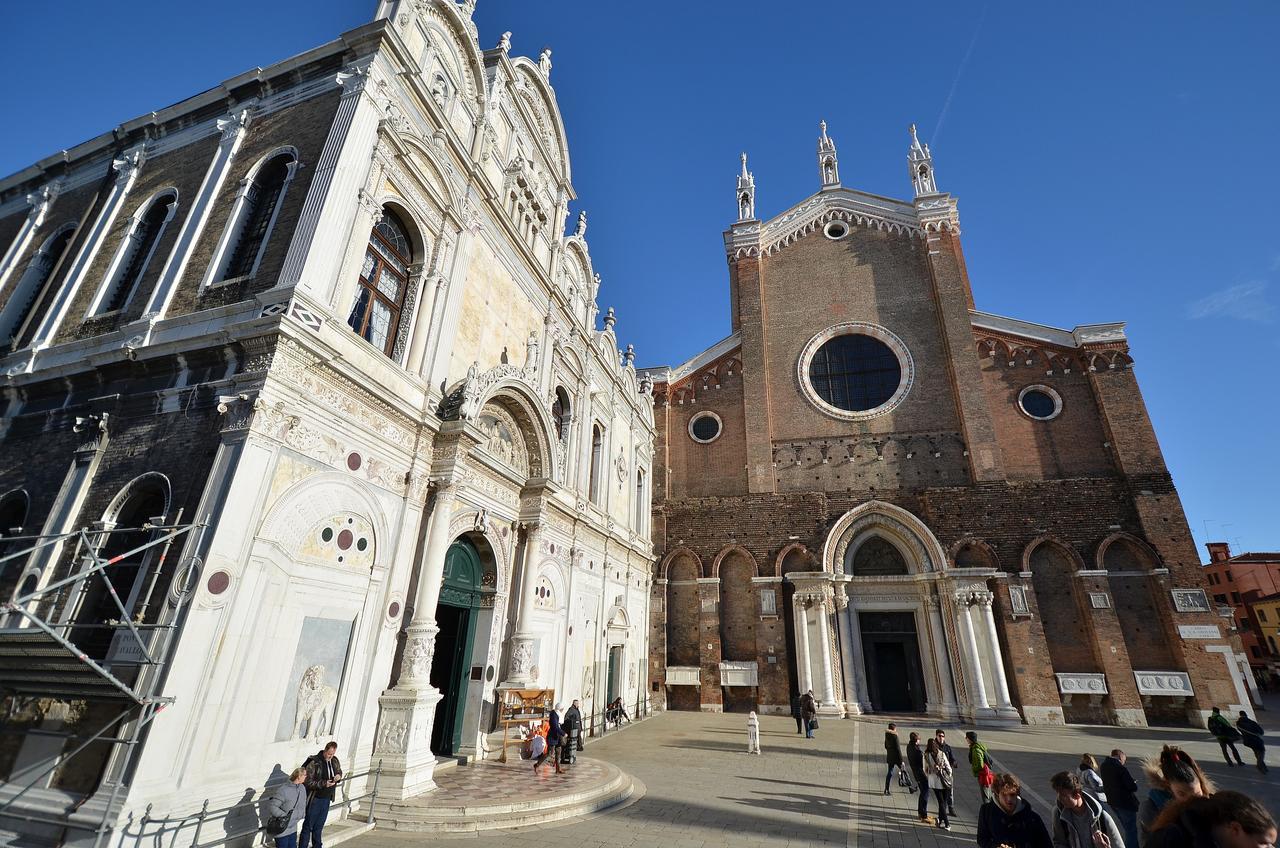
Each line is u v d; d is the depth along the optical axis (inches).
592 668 912.3
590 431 965.8
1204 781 229.6
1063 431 1144.8
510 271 736.3
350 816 423.2
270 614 386.6
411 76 550.0
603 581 979.3
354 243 483.2
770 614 1140.5
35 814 312.0
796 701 1058.1
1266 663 2396.7
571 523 853.2
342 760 433.7
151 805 304.5
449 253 607.2
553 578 789.2
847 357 1328.7
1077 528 1059.9
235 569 362.6
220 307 448.8
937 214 1344.7
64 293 558.3
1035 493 1093.1
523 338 757.3
